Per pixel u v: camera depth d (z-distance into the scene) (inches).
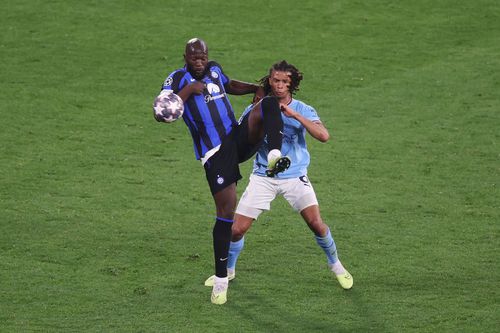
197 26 2888.8
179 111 1198.3
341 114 2299.5
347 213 1706.4
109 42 2763.3
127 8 3019.2
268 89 1318.9
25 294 1343.5
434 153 2044.8
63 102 2342.5
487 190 1819.6
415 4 3097.9
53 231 1608.0
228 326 1232.2
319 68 2608.3
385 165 1973.4
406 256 1498.5
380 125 2226.9
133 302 1318.9
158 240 1574.8
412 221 1663.4
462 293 1341.0
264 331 1216.2
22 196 1775.3
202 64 1237.1
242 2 3090.6
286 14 2999.5
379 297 1331.2
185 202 1768.0
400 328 1221.1
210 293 1353.3
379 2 3112.7
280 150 1178.0
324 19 2967.5
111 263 1471.5
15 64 2586.1
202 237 1593.3
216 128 1246.9
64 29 2844.5
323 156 2027.6
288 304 1309.1
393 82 2518.5
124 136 2145.7
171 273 1432.1
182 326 1233.4
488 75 2556.6
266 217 1689.2
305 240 1581.0
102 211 1710.1
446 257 1489.9
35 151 2034.9
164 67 2600.9
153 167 1961.1
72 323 1245.7
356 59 2679.6
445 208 1727.4
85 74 2541.8
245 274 1429.6
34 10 2974.9
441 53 2731.3
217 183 1243.8
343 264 1466.5
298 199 1312.7
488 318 1247.5
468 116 2276.1
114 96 2399.1
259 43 2773.1
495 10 3051.2
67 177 1888.5
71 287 1374.3
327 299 1327.5
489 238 1574.8
